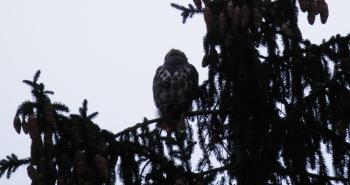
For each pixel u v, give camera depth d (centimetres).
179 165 1140
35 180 996
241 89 1209
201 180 1139
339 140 1138
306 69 1209
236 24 1152
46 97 1027
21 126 1018
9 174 1082
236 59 1194
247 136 1204
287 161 1150
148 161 1155
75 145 1022
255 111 1214
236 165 1169
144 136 1244
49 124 1014
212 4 1200
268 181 1162
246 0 1166
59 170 1021
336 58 1183
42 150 1002
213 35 1209
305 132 1140
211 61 1225
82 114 1073
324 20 1197
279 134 1143
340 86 1120
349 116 1062
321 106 1136
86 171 998
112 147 1124
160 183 1136
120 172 1135
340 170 1151
